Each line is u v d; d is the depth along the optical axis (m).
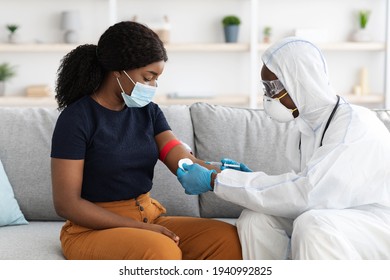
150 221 2.13
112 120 2.03
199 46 5.50
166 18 5.65
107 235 1.91
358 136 1.99
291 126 2.67
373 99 5.66
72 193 1.93
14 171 2.54
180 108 2.72
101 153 1.99
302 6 5.89
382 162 1.98
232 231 2.09
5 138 2.58
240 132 2.65
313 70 2.07
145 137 2.09
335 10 5.92
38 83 5.84
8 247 2.07
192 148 2.66
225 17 5.63
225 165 2.21
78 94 2.05
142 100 2.01
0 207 2.40
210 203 2.57
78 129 1.95
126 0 5.79
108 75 2.03
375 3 5.94
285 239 2.05
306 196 1.94
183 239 2.10
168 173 2.57
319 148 2.02
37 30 5.78
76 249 1.95
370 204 2.07
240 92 5.95
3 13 5.75
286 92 2.12
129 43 1.94
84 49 2.05
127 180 2.04
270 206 1.98
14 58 5.81
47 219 2.56
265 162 2.60
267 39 5.68
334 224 1.89
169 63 5.91
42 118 2.63
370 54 5.98
